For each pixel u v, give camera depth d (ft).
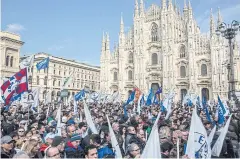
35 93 118.21
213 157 42.78
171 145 39.55
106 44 380.17
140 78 341.82
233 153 46.14
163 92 320.91
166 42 327.26
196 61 305.73
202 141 36.55
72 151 39.27
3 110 84.64
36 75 370.12
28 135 45.80
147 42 348.38
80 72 469.98
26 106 105.70
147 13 353.10
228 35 137.80
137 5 359.25
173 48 322.75
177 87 317.63
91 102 184.03
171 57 321.11
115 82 369.91
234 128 60.39
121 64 360.48
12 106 102.17
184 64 315.17
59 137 39.81
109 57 377.09
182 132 47.11
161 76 331.36
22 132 46.98
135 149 32.76
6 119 73.51
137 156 32.73
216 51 290.15
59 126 55.01
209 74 296.71
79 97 157.28
